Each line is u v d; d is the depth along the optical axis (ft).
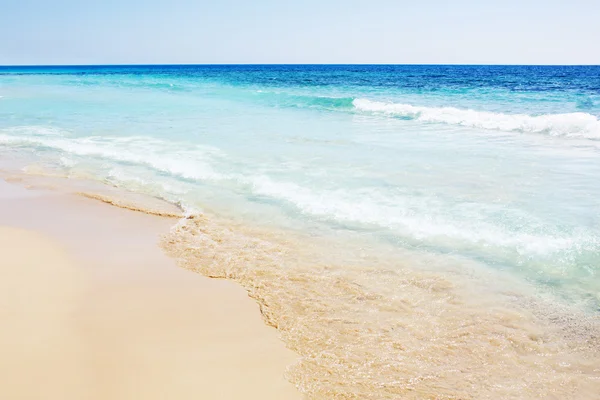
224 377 10.45
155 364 10.83
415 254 16.84
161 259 16.98
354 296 14.10
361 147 34.32
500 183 24.57
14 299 13.76
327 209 21.59
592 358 11.03
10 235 19.34
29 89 99.81
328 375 10.57
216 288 14.76
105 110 60.03
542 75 160.15
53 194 25.36
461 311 13.14
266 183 25.64
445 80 127.54
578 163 28.35
